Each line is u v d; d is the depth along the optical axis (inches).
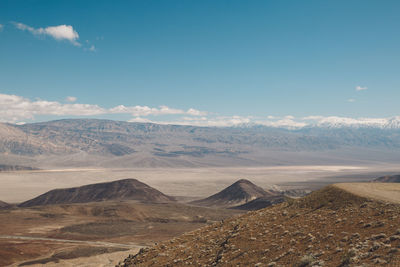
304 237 1167.6
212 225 2133.4
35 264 4724.4
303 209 1642.5
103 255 4751.5
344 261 853.8
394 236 908.0
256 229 1510.8
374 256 827.4
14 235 7864.2
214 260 1253.7
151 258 1599.4
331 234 1101.7
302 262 940.0
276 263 1003.3
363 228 1093.1
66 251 5600.4
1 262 4793.3
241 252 1218.6
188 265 1304.1
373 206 1321.4
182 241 1836.9
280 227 1412.4
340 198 1566.2
